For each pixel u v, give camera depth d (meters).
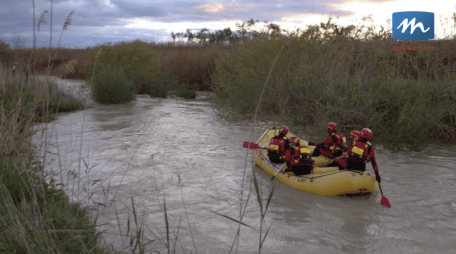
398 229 4.75
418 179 6.77
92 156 8.09
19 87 7.26
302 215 5.18
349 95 10.19
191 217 5.08
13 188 4.35
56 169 6.91
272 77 12.73
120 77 17.73
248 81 13.31
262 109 13.33
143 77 22.19
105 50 20.45
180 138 10.18
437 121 9.79
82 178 6.52
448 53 11.59
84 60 29.28
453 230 4.73
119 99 17.28
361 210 5.38
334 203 5.64
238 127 11.91
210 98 20.47
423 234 4.61
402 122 9.05
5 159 4.70
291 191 6.16
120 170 7.14
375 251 4.17
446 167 7.55
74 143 9.30
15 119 5.18
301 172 6.33
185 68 25.42
